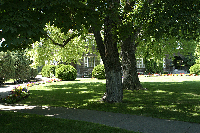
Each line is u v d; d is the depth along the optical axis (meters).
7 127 4.55
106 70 7.77
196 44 17.92
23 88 10.38
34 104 7.57
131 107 6.68
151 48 15.78
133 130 4.31
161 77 22.16
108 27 7.46
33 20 4.55
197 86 12.40
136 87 11.31
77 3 4.95
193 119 5.02
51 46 15.23
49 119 5.21
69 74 20.19
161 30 6.54
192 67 25.30
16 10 4.44
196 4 6.22
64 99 8.61
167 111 6.00
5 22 4.26
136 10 7.80
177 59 32.47
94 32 7.83
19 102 8.05
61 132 4.17
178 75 25.16
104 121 5.08
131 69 11.32
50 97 9.24
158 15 6.48
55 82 18.08
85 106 6.97
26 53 17.00
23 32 4.41
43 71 30.08
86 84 15.38
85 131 4.21
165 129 4.34
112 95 7.62
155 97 8.70
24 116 5.59
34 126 4.60
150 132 4.16
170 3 6.24
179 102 7.47
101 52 7.86
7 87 14.11
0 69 15.23
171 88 11.70
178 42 16.41
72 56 16.25
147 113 5.80
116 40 7.36
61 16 5.09
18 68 17.69
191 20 6.23
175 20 6.23
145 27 7.21
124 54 11.42
